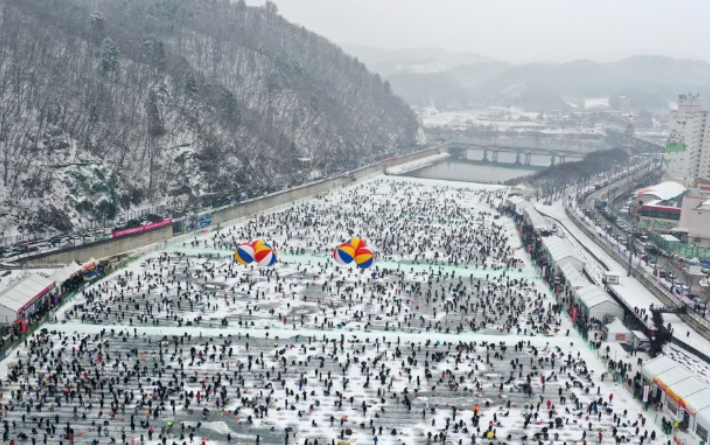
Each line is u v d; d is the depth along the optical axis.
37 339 119.38
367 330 134.25
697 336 126.50
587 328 136.12
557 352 125.44
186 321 135.00
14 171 198.88
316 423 95.12
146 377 106.94
